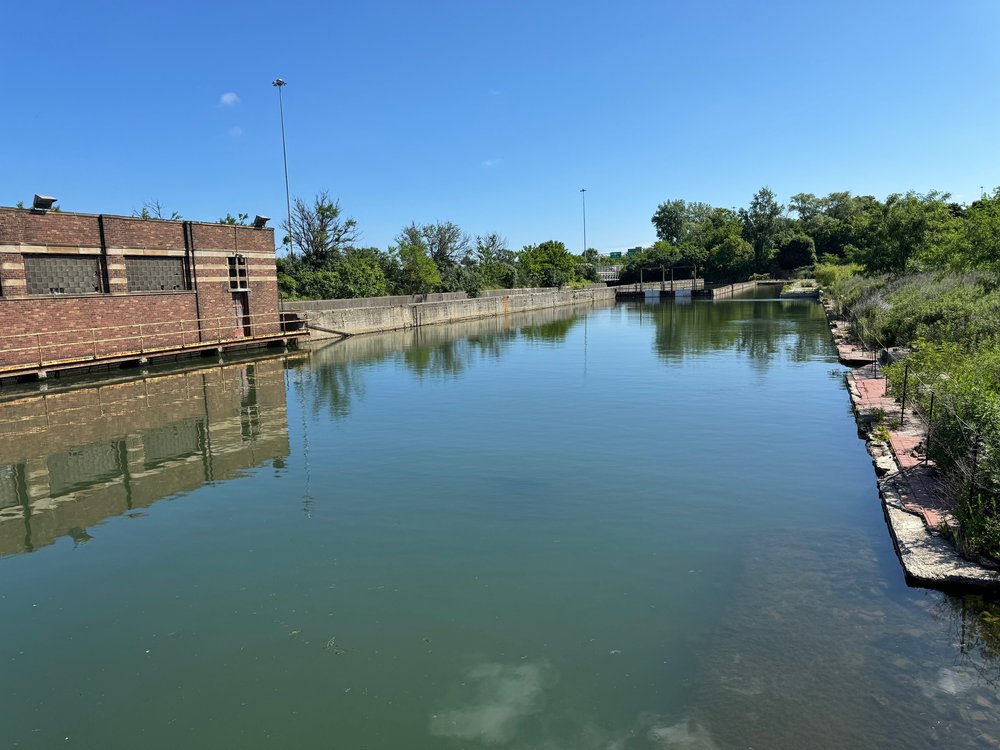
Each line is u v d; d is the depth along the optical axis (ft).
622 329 133.28
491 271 227.61
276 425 50.26
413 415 52.49
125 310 87.20
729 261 327.88
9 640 20.48
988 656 18.15
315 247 160.97
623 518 28.99
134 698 17.51
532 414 51.55
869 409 45.50
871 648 18.62
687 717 16.02
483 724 16.01
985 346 45.34
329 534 28.12
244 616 21.50
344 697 17.28
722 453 38.96
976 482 23.89
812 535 26.63
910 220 138.10
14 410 58.03
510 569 24.22
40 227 77.20
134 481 36.70
